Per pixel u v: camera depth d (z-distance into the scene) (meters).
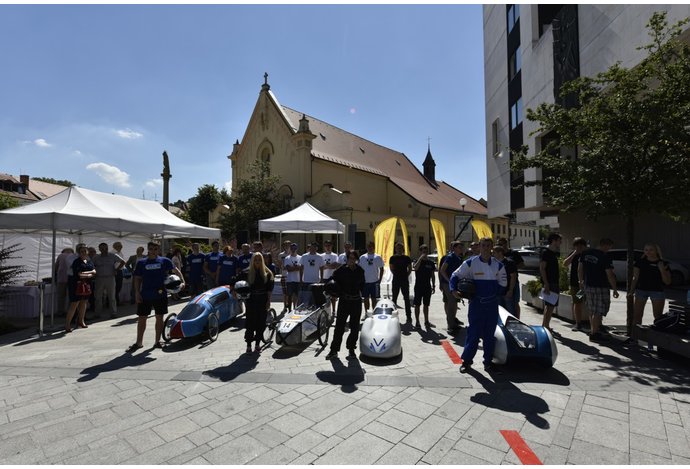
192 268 11.24
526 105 17.45
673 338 5.18
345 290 5.66
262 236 29.72
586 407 3.85
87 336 7.34
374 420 3.61
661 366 5.12
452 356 5.76
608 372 4.91
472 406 3.90
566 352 5.81
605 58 11.83
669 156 6.04
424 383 4.57
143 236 14.69
